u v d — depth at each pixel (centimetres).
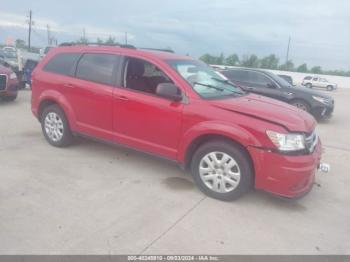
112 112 463
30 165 471
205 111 389
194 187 432
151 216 354
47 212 349
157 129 426
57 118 540
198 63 507
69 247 294
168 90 400
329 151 664
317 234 343
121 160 513
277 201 408
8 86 897
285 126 357
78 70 506
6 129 655
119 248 297
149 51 473
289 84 1042
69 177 439
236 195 386
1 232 309
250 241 322
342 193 452
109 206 370
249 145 362
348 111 1359
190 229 335
